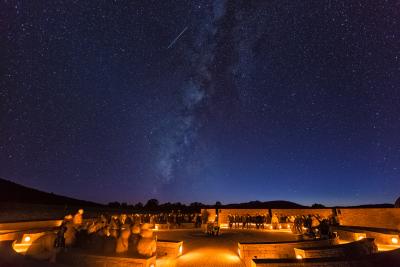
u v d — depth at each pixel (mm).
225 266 11148
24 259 9547
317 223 18281
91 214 38625
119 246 10039
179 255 12727
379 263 8414
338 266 8266
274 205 58469
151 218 27594
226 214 29797
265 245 11820
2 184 45656
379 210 23172
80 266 9672
